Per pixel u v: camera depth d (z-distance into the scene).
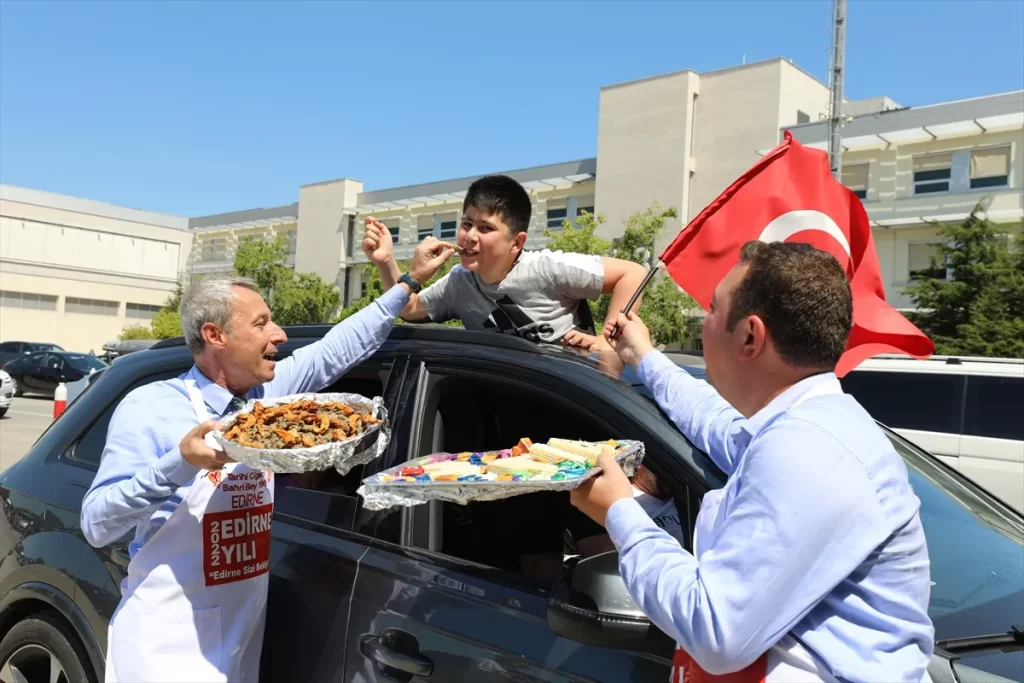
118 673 1.92
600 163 28.84
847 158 24.59
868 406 7.41
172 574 1.93
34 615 2.66
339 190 39.19
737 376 1.43
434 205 36.09
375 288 29.17
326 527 2.18
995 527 2.26
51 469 2.85
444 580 1.91
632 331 2.11
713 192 26.89
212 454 1.74
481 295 2.72
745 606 1.20
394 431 2.18
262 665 2.14
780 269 1.35
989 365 7.01
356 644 1.96
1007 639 1.71
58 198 47.78
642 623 1.44
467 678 1.74
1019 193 21.62
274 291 37.78
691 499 1.67
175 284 49.91
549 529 2.35
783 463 1.23
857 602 1.24
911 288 20.62
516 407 2.42
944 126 22.38
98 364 22.27
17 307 43.91
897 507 1.24
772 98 25.72
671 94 27.16
